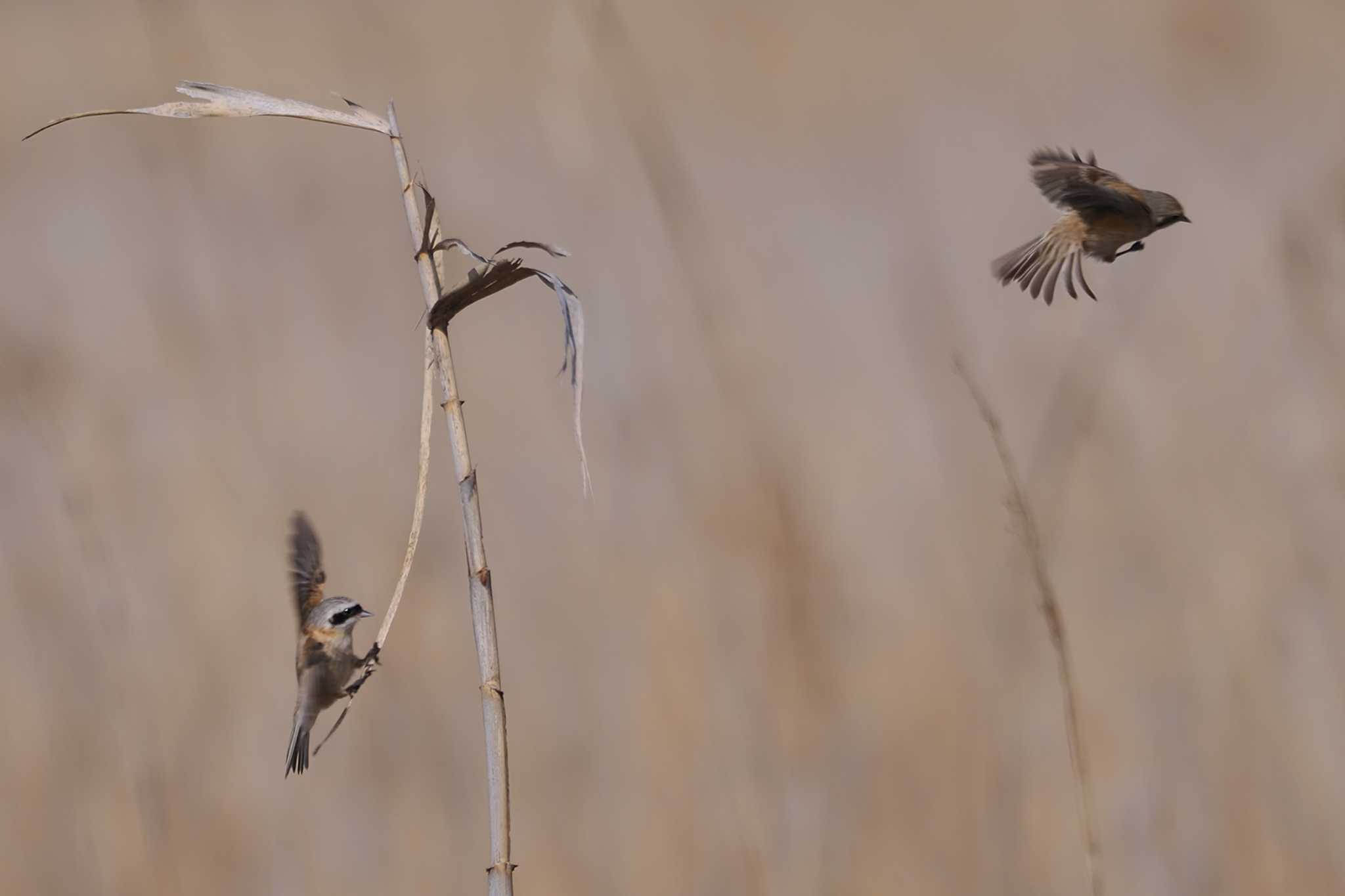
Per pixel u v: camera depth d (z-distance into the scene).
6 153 32.28
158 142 16.33
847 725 10.31
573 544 12.45
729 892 9.48
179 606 12.06
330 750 11.70
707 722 10.00
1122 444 12.92
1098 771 10.51
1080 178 7.08
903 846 9.69
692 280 11.11
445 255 5.82
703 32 37.31
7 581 12.43
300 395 17.08
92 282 24.47
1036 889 9.72
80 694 10.47
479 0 34.06
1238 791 9.94
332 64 31.03
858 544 13.07
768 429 11.66
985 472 12.09
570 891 9.99
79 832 9.94
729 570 10.74
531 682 12.09
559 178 18.97
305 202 24.97
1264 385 14.30
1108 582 11.90
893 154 28.30
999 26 36.91
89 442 14.83
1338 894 9.47
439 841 10.73
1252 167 24.94
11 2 43.50
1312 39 31.95
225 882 10.17
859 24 37.66
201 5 35.94
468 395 16.94
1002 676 10.42
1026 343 15.68
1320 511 12.12
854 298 20.31
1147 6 36.34
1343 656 10.71
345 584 12.50
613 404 14.89
